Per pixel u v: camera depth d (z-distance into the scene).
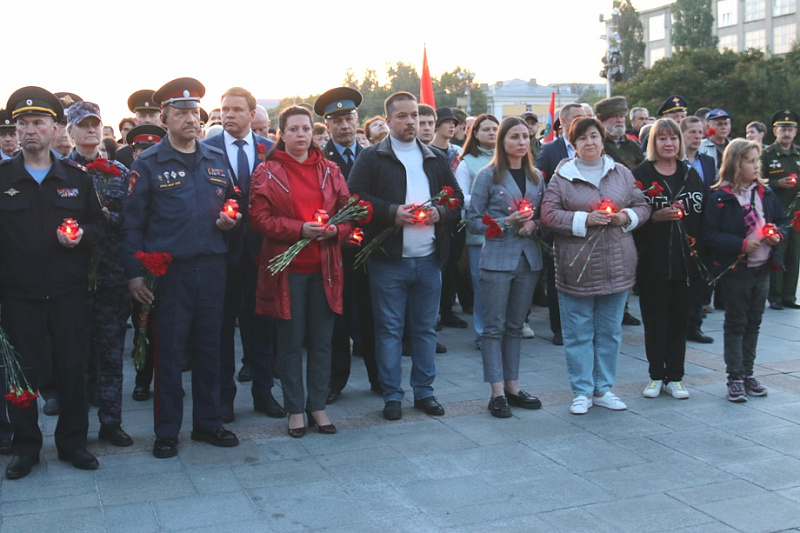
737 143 6.09
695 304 7.85
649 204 5.98
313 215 5.23
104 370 5.20
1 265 4.61
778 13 73.94
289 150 5.32
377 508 4.21
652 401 6.07
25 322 4.62
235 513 4.15
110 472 4.72
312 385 5.46
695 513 4.14
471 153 7.71
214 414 5.19
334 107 6.72
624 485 4.50
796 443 5.15
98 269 5.10
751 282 5.95
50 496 4.36
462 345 7.91
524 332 8.16
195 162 5.04
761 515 4.12
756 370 6.84
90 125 5.51
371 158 5.74
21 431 4.67
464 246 8.45
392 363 5.74
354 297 7.36
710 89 40.84
